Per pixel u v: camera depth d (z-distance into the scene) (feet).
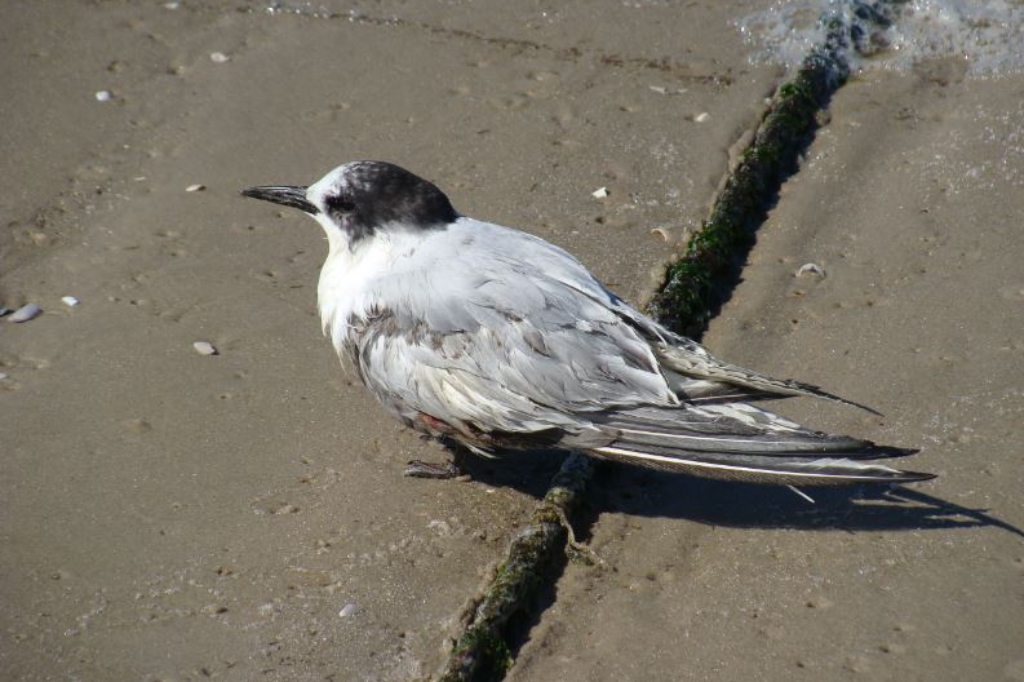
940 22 52.70
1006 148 46.11
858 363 36.83
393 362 31.55
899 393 35.55
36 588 29.53
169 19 54.49
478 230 32.86
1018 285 39.52
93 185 44.75
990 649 27.96
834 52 51.70
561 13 55.01
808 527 31.78
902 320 38.47
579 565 30.78
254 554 30.81
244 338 38.24
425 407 31.45
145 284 40.29
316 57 52.26
